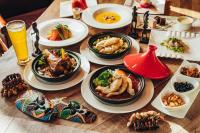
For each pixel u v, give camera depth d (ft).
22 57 4.80
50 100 4.17
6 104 4.17
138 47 4.96
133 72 4.36
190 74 4.37
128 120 3.86
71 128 3.80
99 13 6.02
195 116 3.85
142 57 4.52
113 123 3.83
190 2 6.22
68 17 5.98
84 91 4.25
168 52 4.85
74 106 4.02
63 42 5.14
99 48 4.82
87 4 6.37
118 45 4.84
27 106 4.06
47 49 4.96
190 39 5.08
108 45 4.82
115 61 4.75
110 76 4.28
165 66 4.55
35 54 4.96
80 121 3.86
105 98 3.95
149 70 4.42
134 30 5.29
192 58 4.71
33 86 4.36
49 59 4.51
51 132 3.76
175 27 5.43
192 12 5.89
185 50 4.88
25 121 3.92
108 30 5.53
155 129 3.72
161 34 5.22
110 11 6.06
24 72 4.59
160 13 5.83
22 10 8.77
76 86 4.40
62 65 4.40
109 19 5.82
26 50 4.76
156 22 5.48
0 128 3.84
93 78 4.31
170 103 3.95
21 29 4.49
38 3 8.86
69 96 4.25
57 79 4.32
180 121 3.80
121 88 4.12
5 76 4.60
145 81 4.35
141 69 4.43
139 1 6.26
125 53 4.80
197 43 4.99
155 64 4.45
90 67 4.71
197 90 4.15
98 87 4.13
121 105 4.01
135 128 3.71
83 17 5.80
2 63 4.87
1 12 8.49
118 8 6.02
